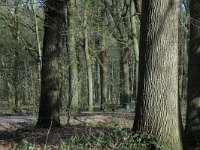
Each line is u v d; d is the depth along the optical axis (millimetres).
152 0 9852
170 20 9820
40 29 19484
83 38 24234
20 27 23500
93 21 24344
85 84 36188
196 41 13195
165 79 9797
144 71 9984
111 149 9438
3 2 18156
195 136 13062
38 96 22859
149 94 9883
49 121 14820
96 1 24062
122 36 27125
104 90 33344
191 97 13266
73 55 23844
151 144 9633
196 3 13141
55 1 14883
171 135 9773
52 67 14977
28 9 19672
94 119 19750
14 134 13500
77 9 22781
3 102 38281
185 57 29578
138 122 10039
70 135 12672
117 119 20609
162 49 9805
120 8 27438
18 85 28875
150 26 9898
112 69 44906
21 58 27672
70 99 18406
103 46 24828
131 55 32375
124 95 32531
